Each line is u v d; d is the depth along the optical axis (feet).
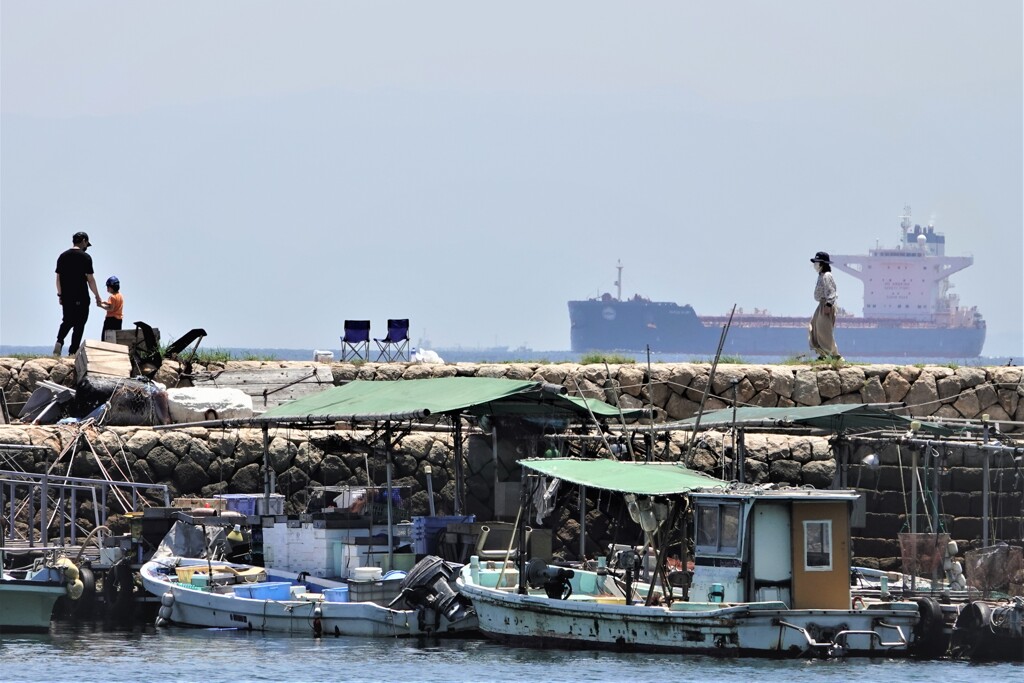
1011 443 369.50
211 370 474.90
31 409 446.60
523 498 329.11
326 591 345.51
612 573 341.21
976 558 322.14
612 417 403.54
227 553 379.14
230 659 305.32
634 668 289.53
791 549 305.32
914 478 346.54
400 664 297.94
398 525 377.09
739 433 384.68
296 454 425.69
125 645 323.57
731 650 295.28
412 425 434.71
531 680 278.05
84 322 487.20
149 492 412.16
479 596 326.85
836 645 295.69
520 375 463.42
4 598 342.03
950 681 278.05
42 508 367.66
